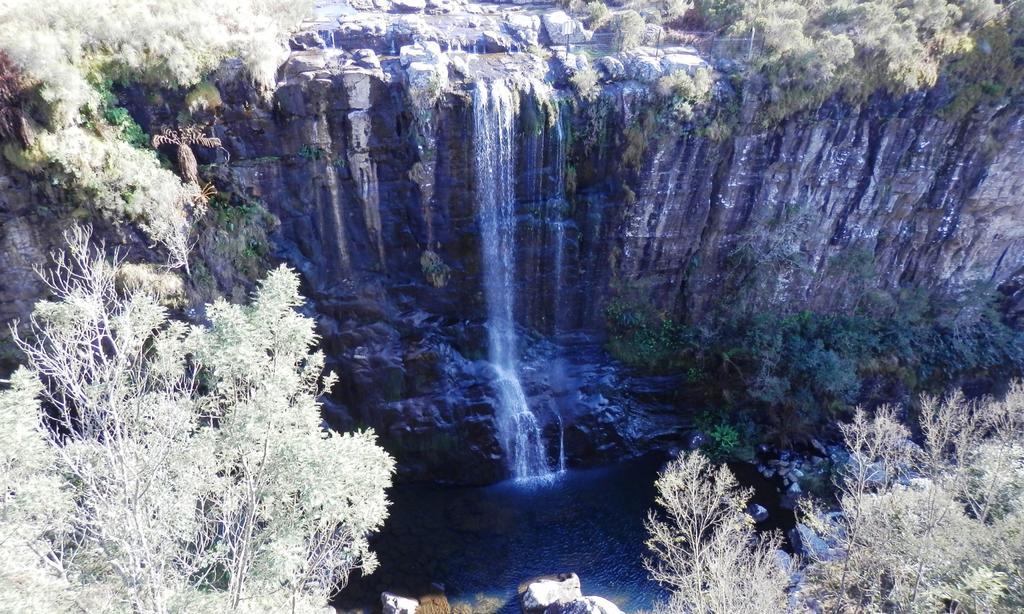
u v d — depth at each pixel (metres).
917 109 30.16
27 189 23.81
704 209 32.31
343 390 31.98
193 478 16.05
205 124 26.67
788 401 32.44
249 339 15.05
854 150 31.16
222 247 27.75
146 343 24.42
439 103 28.25
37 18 24.50
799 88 29.34
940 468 23.72
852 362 33.00
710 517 25.52
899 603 19.20
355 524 16.48
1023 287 35.41
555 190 31.23
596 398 34.12
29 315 25.14
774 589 18.53
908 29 30.05
